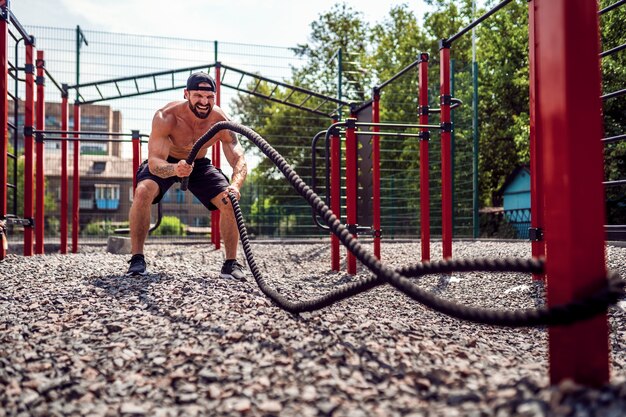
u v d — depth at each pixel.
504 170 21.39
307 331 2.21
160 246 9.36
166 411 1.51
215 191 4.00
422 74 5.29
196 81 3.96
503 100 20.05
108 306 2.81
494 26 20.42
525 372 1.72
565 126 1.37
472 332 2.79
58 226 14.14
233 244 3.92
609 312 3.11
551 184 1.43
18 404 1.58
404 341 2.13
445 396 1.52
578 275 1.36
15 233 15.51
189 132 4.06
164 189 4.04
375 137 6.02
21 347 2.07
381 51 23.59
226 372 1.78
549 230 1.44
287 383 1.68
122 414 1.50
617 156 13.25
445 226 4.94
